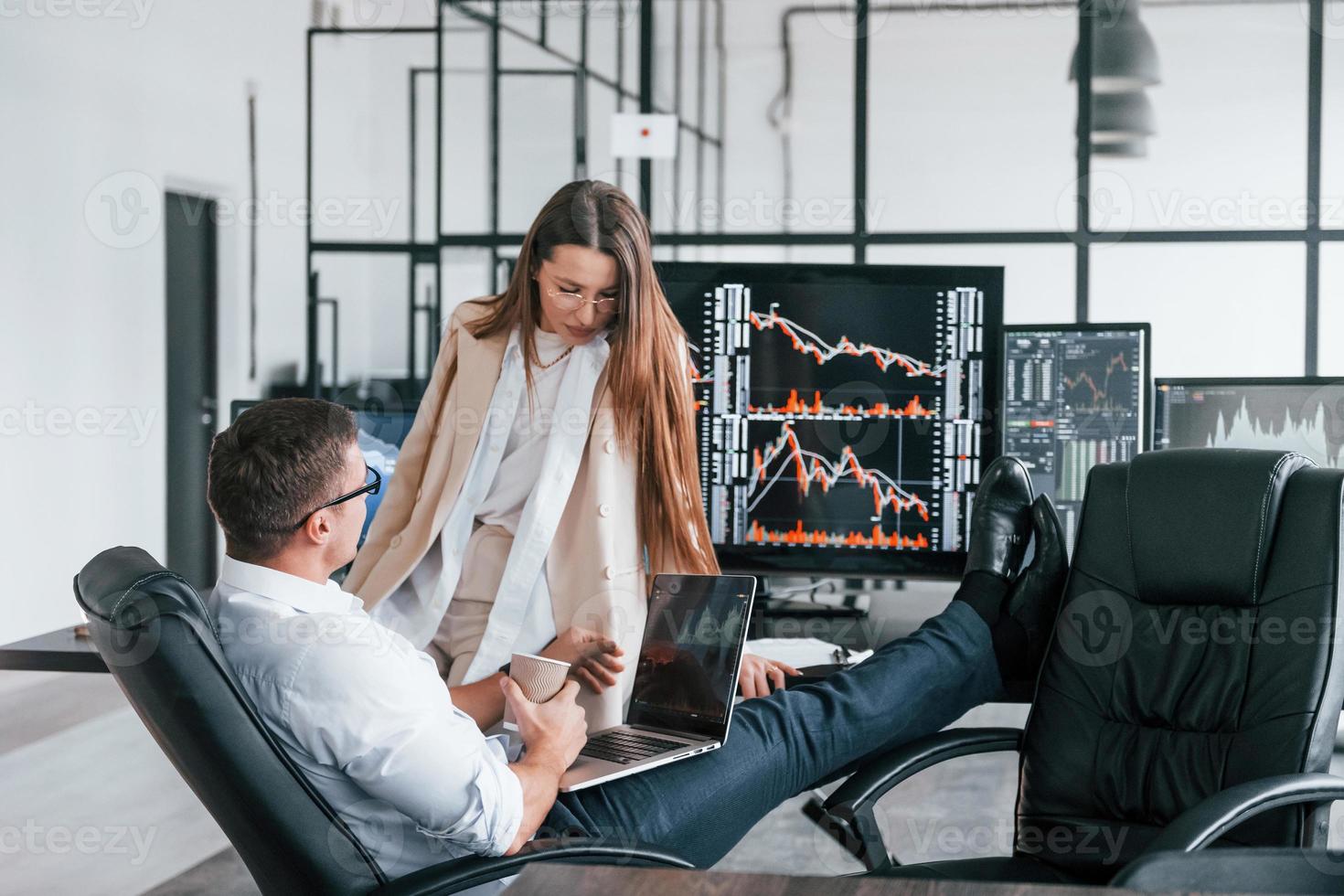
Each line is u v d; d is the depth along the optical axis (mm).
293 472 1400
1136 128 4188
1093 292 4230
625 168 4461
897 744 1990
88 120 3588
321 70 4434
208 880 2385
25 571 3375
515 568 1894
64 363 3496
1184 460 1811
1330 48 4055
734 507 2566
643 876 840
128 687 1238
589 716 1893
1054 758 1819
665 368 1958
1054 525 2172
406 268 4543
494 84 4516
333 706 1357
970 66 4285
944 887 819
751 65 4410
